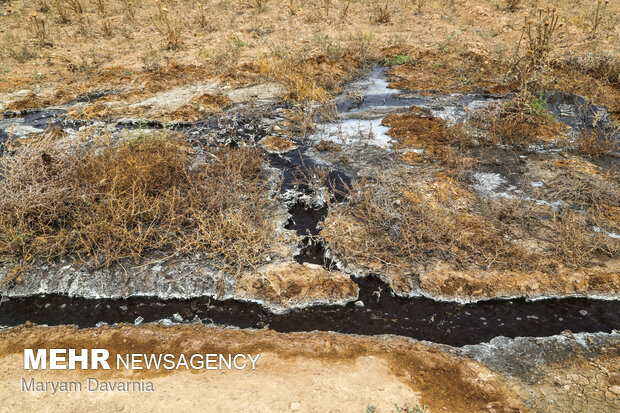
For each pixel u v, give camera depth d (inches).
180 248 178.1
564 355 135.5
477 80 370.6
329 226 193.5
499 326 150.9
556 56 389.4
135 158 217.6
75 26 485.4
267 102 336.5
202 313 158.4
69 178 208.7
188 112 312.2
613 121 288.5
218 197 203.3
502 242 179.8
